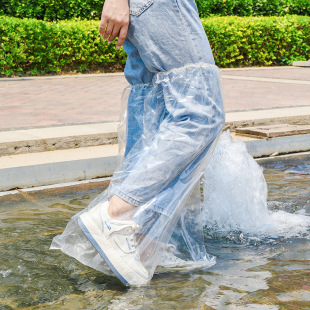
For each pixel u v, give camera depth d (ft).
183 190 7.81
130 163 7.91
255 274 7.76
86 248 7.79
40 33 38.19
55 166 13.53
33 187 13.21
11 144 14.52
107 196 7.86
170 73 7.67
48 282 7.50
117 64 43.57
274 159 16.26
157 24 7.50
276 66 48.96
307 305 6.68
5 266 8.07
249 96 26.00
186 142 7.53
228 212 10.30
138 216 7.47
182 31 7.54
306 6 55.93
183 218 8.34
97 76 38.86
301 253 8.70
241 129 17.65
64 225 10.17
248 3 52.54
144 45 7.61
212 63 7.82
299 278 7.59
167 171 7.52
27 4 43.55
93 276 7.76
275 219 10.47
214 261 8.35
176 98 7.62
